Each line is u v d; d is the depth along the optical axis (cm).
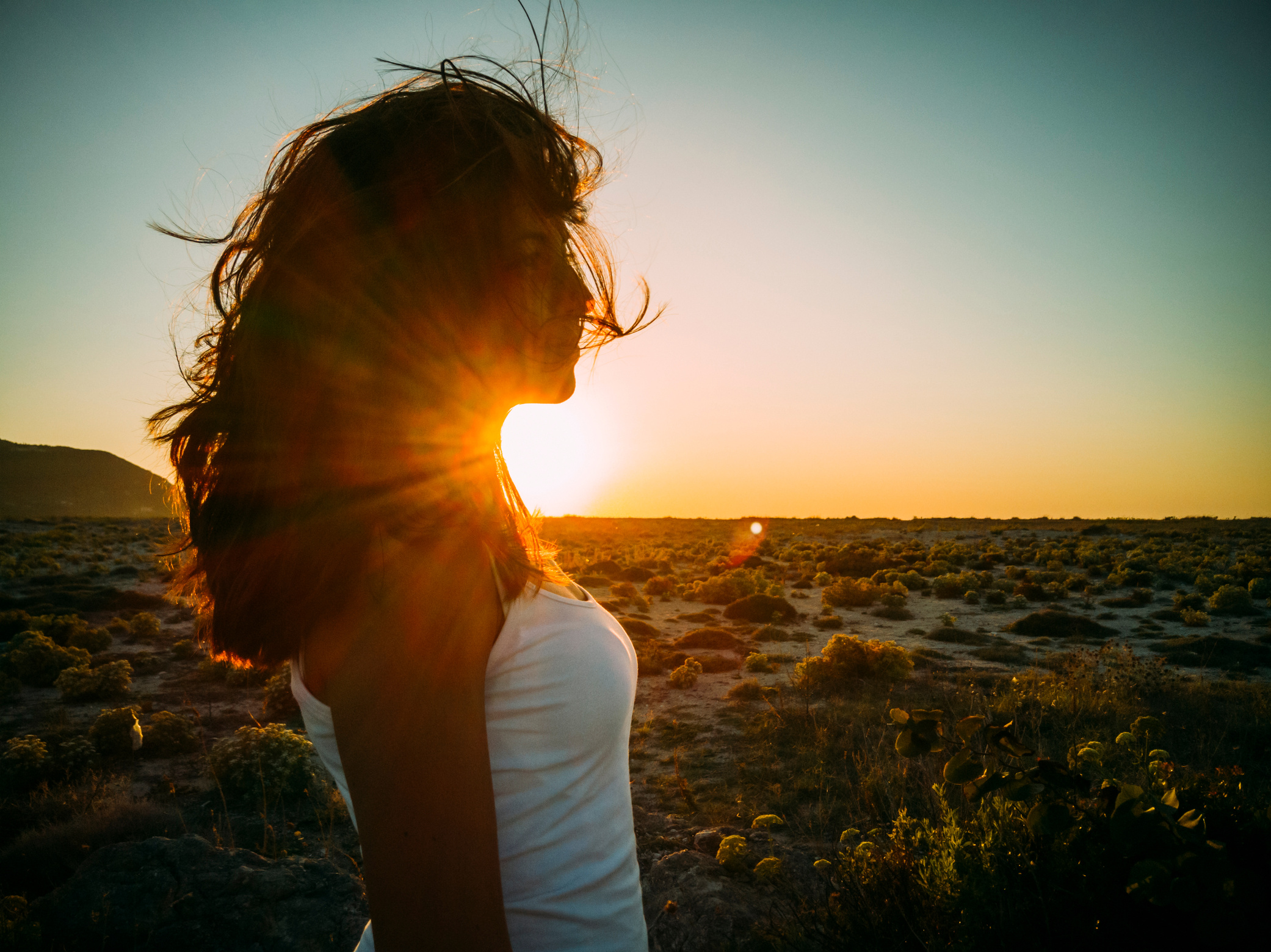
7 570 3069
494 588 52
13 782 821
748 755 880
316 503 47
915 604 2547
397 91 59
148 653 1583
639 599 2539
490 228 53
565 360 60
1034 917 188
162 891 429
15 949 380
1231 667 1427
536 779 55
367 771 43
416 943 41
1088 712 934
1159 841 160
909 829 283
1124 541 4700
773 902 360
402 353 50
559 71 73
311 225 51
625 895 62
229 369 60
